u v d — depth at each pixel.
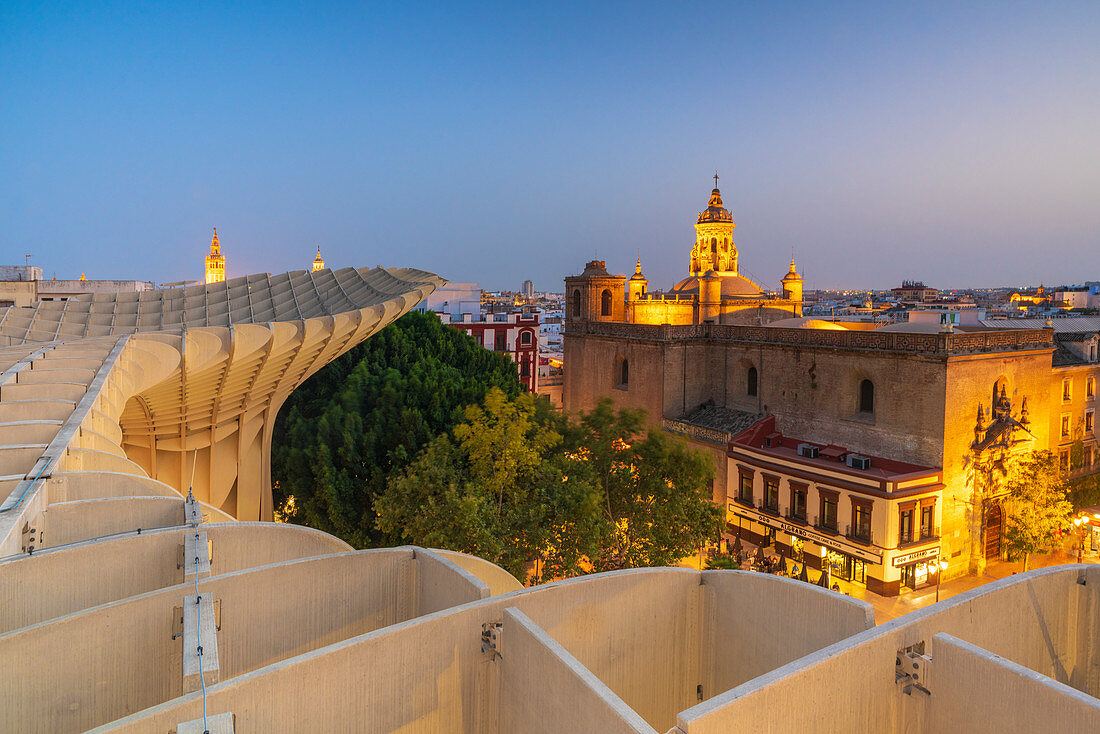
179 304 43.44
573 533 26.19
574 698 7.38
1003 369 37.41
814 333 42.16
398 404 36.16
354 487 32.62
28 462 12.20
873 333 38.78
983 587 10.06
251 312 40.62
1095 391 44.47
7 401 14.91
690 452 31.05
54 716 7.78
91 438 14.23
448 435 34.50
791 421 43.88
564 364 60.09
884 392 38.34
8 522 9.27
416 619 8.52
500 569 14.52
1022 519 35.88
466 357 50.00
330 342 29.94
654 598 10.91
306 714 7.50
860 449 39.69
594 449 30.94
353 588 10.43
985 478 36.78
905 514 34.47
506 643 8.80
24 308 40.03
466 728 9.00
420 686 8.45
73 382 17.53
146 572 10.05
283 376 33.06
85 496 11.79
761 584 10.72
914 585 35.12
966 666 8.16
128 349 21.81
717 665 11.34
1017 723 7.71
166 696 8.59
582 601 10.01
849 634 9.52
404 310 31.34
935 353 35.31
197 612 8.14
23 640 7.55
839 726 8.19
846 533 35.78
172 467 32.81
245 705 6.98
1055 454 38.75
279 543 11.41
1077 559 38.66
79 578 9.41
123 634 8.28
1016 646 10.22
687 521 28.73
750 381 47.56
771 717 7.45
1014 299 155.75
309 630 10.05
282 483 38.75
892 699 8.76
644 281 77.00
